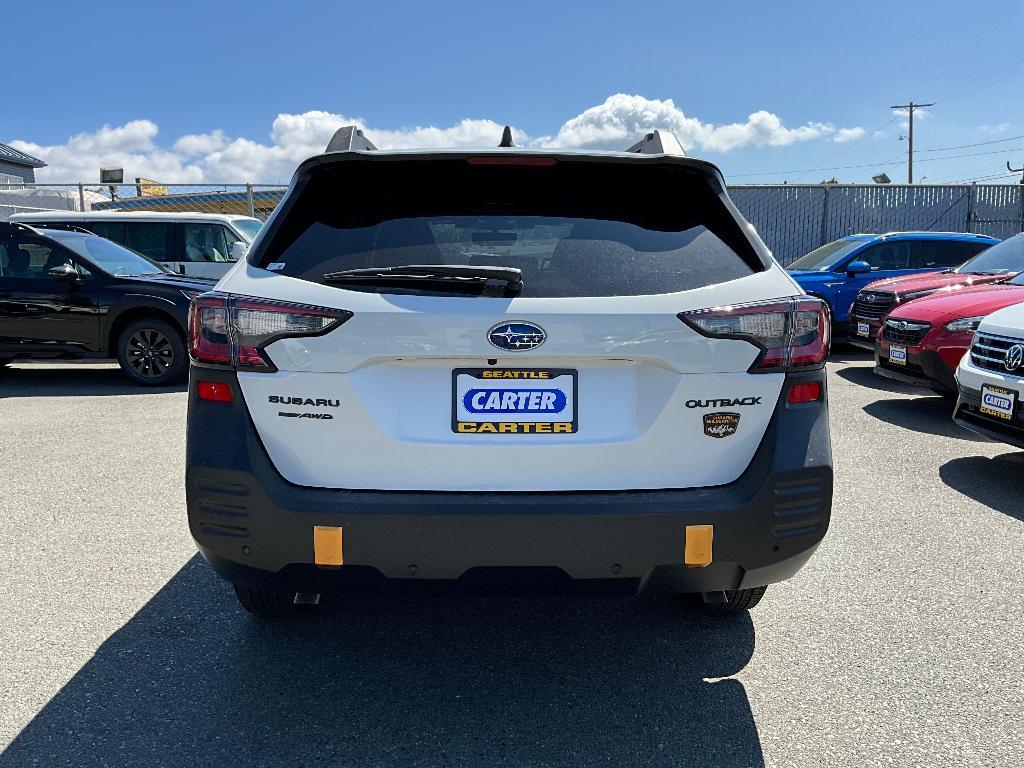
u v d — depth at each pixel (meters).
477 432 2.30
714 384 2.32
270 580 2.39
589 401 2.31
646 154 2.61
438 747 2.36
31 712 2.53
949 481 5.20
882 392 8.68
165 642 3.00
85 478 5.16
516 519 2.24
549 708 2.58
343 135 2.88
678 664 2.87
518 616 3.25
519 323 2.24
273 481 2.31
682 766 2.28
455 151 2.56
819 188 21.67
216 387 2.35
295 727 2.46
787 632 3.11
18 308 8.77
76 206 18.56
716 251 2.48
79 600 3.36
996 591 3.49
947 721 2.51
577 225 2.50
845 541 4.11
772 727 2.47
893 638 3.06
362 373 2.28
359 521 2.25
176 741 2.38
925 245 12.73
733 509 2.30
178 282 8.93
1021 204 21.55
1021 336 4.92
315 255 2.43
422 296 2.28
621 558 2.29
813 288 12.02
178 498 4.75
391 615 3.25
